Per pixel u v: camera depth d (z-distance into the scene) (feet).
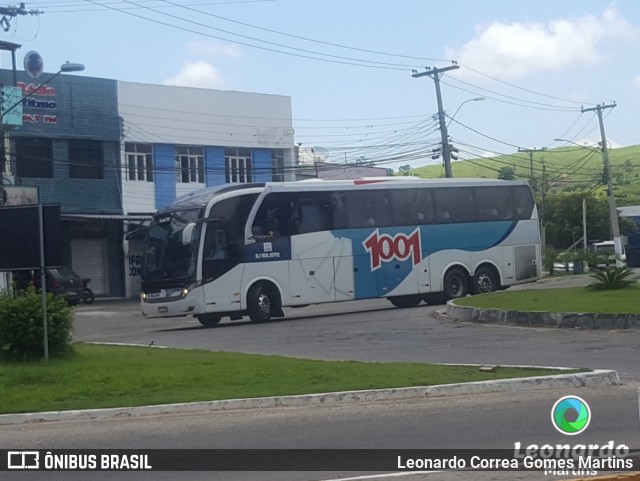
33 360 46.39
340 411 38.04
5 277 98.84
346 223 90.43
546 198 252.42
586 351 53.88
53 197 139.13
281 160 168.45
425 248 95.50
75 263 146.10
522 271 102.27
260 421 36.19
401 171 325.62
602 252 163.63
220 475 27.45
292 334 70.74
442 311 82.58
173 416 37.68
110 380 42.52
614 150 650.43
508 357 52.65
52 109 139.03
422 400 40.22
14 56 128.88
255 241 84.43
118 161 146.82
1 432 34.86
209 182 158.40
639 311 63.72
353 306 106.83
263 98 165.58
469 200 99.40
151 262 83.71
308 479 26.61
